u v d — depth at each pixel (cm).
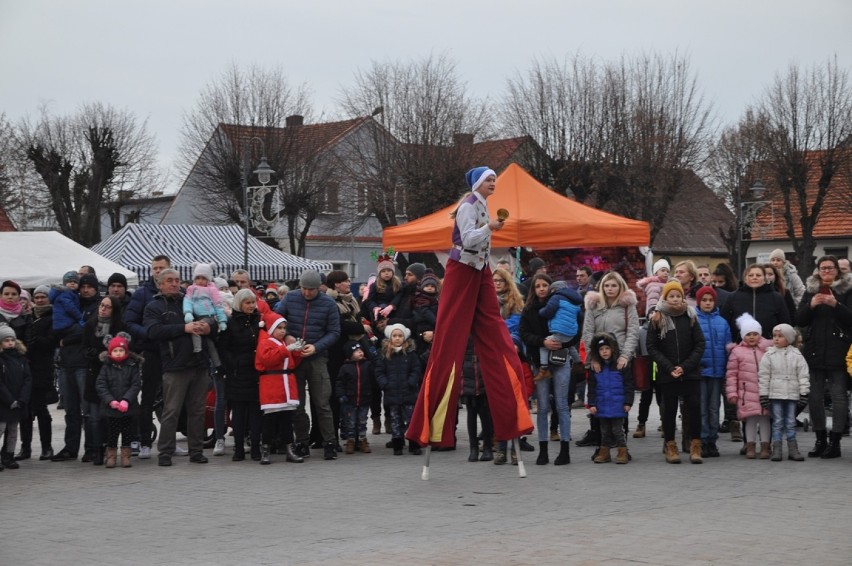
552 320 1130
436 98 4431
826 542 731
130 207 5891
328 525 823
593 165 4222
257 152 4653
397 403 1242
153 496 973
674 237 5534
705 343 1167
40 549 755
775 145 4478
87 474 1117
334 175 4784
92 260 2378
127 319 1180
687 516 834
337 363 1281
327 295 1235
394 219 4531
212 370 1289
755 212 3628
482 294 1049
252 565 688
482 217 1045
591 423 1305
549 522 818
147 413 1219
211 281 1212
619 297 1156
